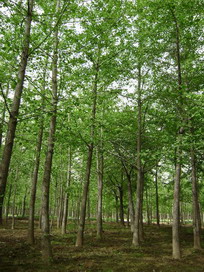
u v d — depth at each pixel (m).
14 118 6.89
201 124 9.90
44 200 9.66
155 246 13.61
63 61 8.88
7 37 7.58
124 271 8.33
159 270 8.55
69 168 18.30
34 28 9.66
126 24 10.60
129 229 23.48
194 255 11.30
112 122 14.78
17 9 7.00
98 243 14.13
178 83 11.38
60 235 16.91
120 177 27.83
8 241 13.58
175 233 10.68
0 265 8.45
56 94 10.52
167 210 46.25
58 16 7.51
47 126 11.84
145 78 14.26
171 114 11.09
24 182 26.61
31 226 13.26
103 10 9.95
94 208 42.59
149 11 10.41
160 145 13.63
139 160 14.82
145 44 13.04
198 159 14.86
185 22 10.02
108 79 13.66
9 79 6.96
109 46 12.39
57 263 8.98
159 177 22.14
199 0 9.73
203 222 37.97
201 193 26.55
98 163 20.27
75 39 9.16
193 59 11.78
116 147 16.31
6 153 6.64
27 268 8.19
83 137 13.06
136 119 15.55
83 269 8.31
